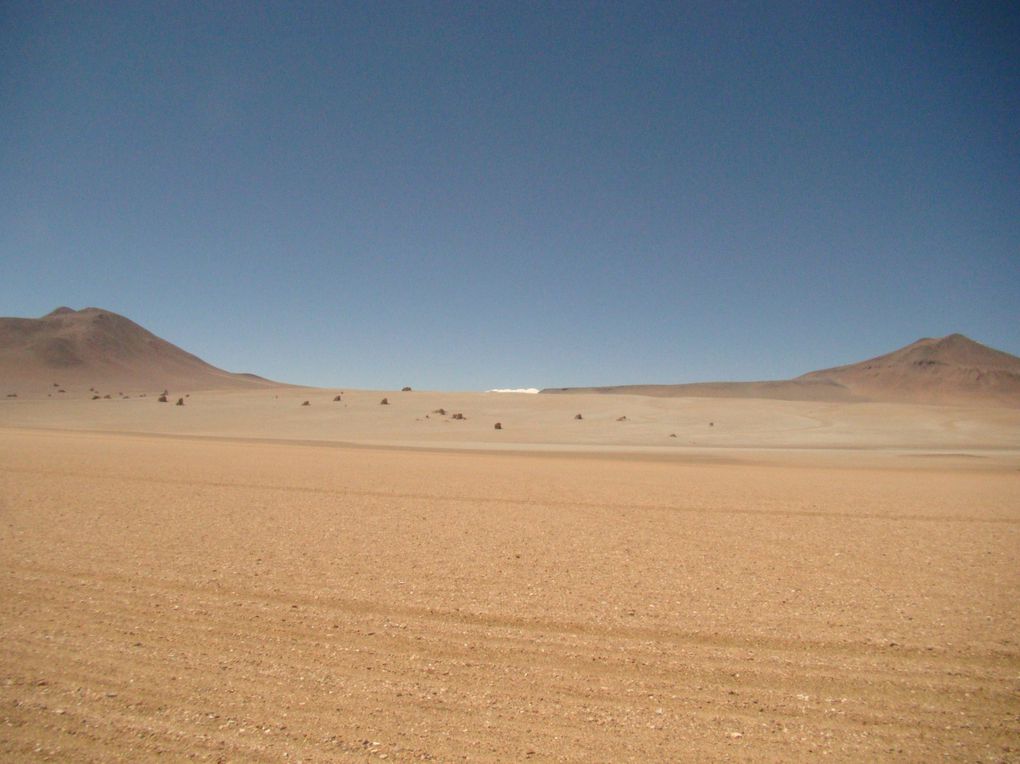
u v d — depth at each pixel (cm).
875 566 1313
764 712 682
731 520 1919
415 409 11269
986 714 684
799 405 12075
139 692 695
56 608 948
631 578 1185
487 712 671
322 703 681
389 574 1177
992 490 3070
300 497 2223
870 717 674
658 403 12075
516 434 8862
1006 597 1088
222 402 12400
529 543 1498
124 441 5722
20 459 3409
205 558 1262
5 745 591
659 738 627
